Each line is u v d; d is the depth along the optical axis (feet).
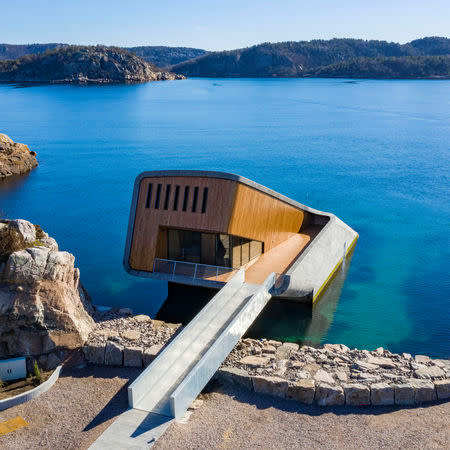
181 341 70.69
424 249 152.05
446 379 66.59
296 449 54.65
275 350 75.87
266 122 520.42
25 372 71.05
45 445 55.88
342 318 105.70
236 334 75.51
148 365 70.13
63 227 176.96
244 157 325.42
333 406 63.26
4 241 75.82
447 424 59.21
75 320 74.69
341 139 403.13
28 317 71.67
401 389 63.46
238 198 98.84
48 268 74.64
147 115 580.71
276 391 65.10
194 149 355.56
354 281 126.82
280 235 125.49
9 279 72.54
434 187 238.07
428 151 343.05
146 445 54.49
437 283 125.70
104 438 55.72
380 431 57.98
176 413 58.85
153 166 294.05
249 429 58.18
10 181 253.85
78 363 73.56
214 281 97.96
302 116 577.02
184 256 107.55
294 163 304.71
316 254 119.75
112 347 72.95
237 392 66.28
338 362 71.72
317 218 147.33
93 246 155.84
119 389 66.54
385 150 349.20
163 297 116.16
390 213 193.88
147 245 104.68
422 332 99.81
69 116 561.43
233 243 104.01
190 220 100.83
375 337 97.71
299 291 102.58
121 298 115.75
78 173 273.33
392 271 133.90
